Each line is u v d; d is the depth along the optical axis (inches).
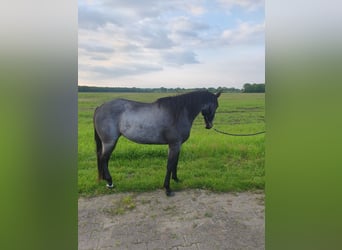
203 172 102.6
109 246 83.7
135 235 86.6
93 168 100.2
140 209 94.3
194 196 99.3
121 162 100.8
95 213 93.3
